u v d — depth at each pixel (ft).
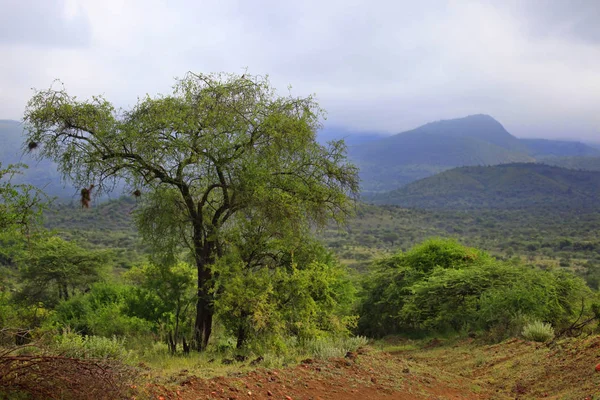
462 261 97.66
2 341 20.53
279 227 50.08
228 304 45.52
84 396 16.21
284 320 46.42
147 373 22.53
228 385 22.27
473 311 74.38
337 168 54.19
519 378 33.63
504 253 373.61
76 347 22.03
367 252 332.60
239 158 48.67
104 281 103.19
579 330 47.11
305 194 51.70
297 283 48.21
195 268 57.62
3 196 36.73
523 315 59.16
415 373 33.17
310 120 52.85
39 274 90.27
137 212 53.36
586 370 29.35
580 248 385.50
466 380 35.19
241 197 48.96
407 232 492.95
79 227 258.57
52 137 47.62
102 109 48.24
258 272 49.52
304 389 24.56
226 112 48.55
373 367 31.86
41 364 16.42
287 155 51.83
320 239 59.16
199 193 53.16
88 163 46.75
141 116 47.19
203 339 50.31
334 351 34.58
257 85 52.06
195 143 47.21
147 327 60.44
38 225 39.68
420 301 84.43
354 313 99.14
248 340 45.68
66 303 84.74
